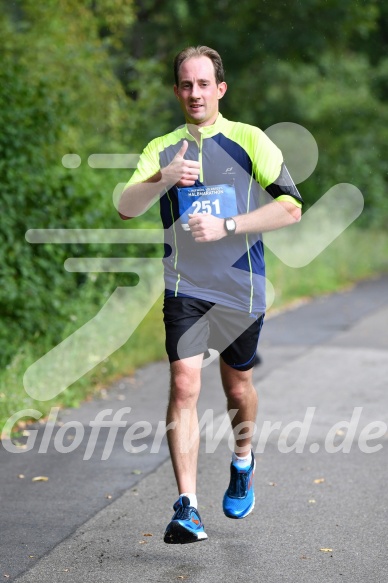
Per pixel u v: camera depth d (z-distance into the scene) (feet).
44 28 108.99
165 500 42.65
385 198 206.59
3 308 68.85
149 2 171.42
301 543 37.14
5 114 75.10
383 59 216.95
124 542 37.17
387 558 35.53
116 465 48.26
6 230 70.79
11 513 40.57
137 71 137.90
